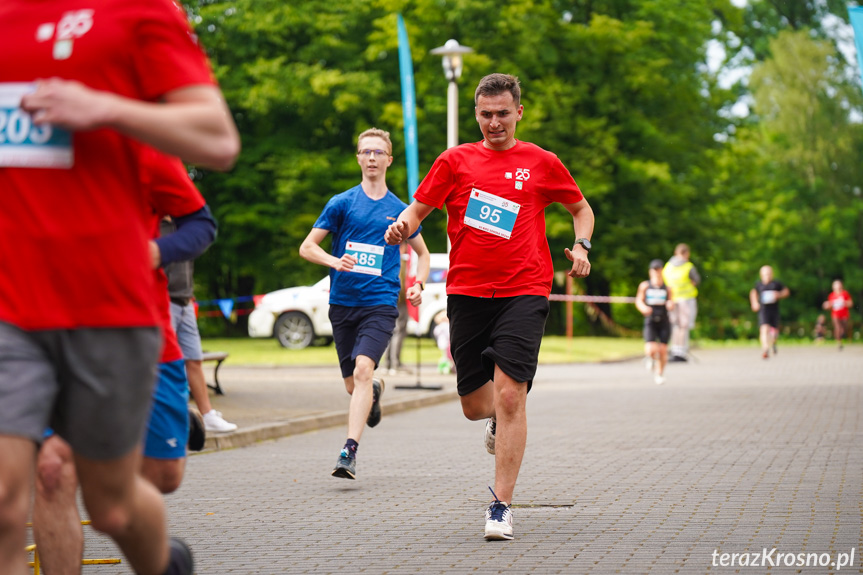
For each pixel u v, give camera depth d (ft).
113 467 11.79
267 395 57.72
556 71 152.35
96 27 11.19
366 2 145.38
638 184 153.69
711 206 166.40
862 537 22.56
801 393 62.54
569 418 49.01
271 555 21.62
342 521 25.36
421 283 32.91
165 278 15.37
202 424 17.42
